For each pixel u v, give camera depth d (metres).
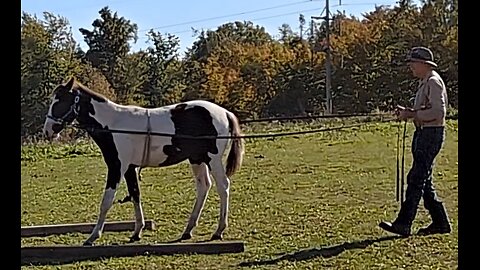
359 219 9.10
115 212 10.54
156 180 14.59
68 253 7.20
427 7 41.44
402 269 6.34
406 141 20.72
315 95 46.00
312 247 7.42
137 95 56.03
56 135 7.90
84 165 18.86
